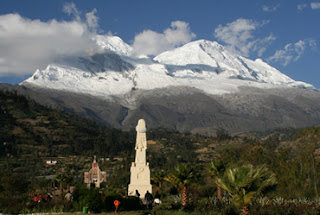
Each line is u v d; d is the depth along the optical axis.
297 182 52.03
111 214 36.47
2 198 46.28
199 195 55.09
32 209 40.16
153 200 47.09
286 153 57.72
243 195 29.89
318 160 53.78
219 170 50.84
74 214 36.66
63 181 100.81
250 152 65.25
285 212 35.91
